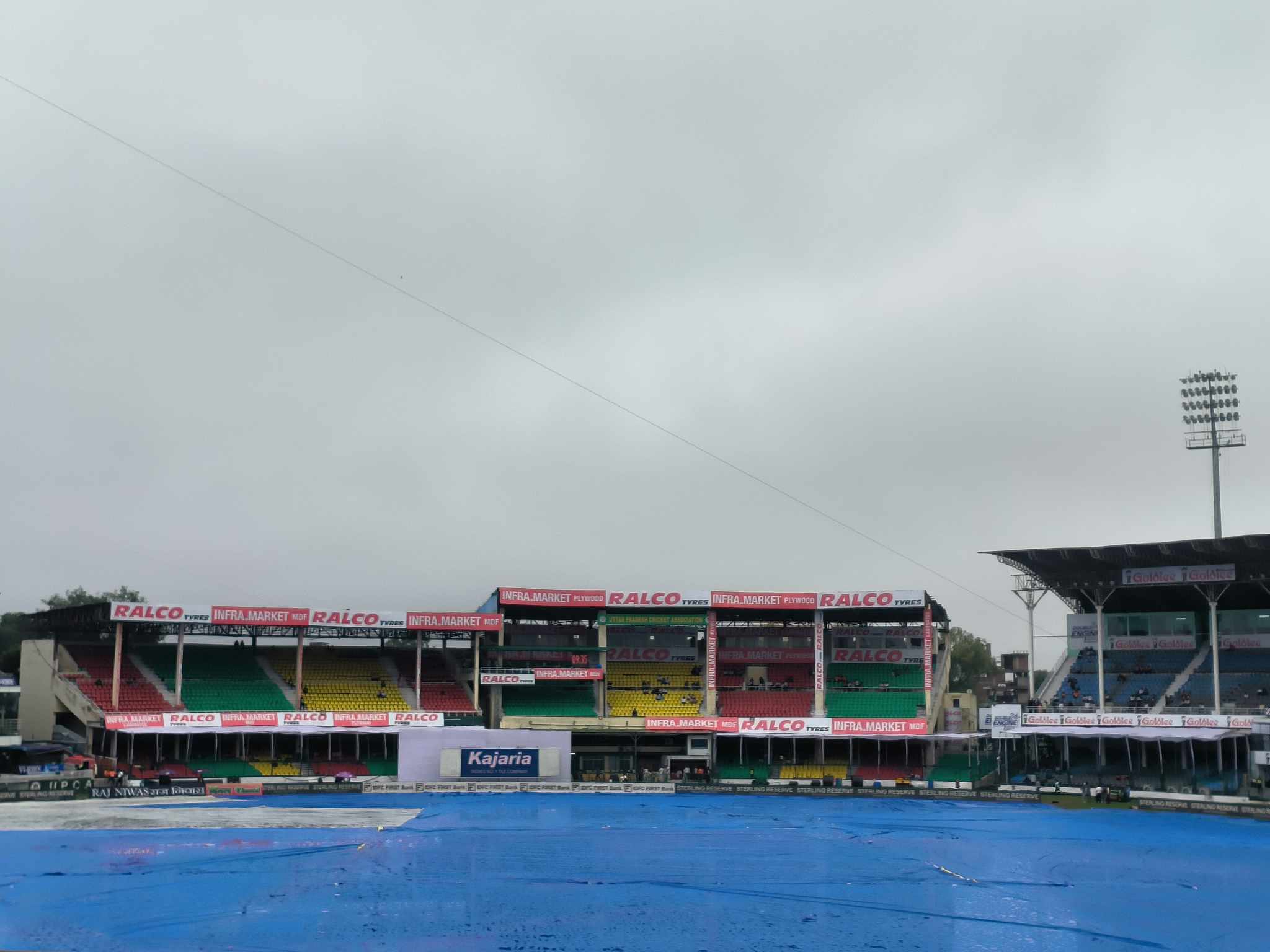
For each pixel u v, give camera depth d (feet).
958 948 182.60
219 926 189.88
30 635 488.02
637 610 463.83
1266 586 401.49
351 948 177.37
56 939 180.86
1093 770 401.90
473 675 474.08
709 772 433.89
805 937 188.85
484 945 180.86
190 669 451.12
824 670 467.11
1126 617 450.30
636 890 223.92
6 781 358.84
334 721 419.95
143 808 338.34
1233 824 325.62
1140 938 189.37
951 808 365.40
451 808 355.97
